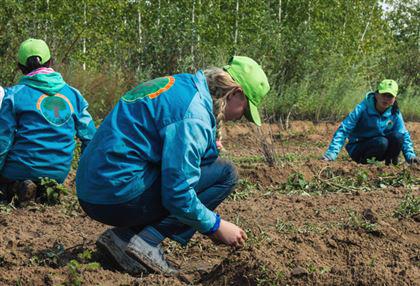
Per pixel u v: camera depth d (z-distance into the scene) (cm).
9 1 1201
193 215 359
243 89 366
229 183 404
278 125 1510
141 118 359
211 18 1972
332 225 510
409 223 494
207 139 355
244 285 369
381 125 838
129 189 363
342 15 2367
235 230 377
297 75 1662
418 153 1260
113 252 396
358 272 365
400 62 2173
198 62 1534
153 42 1560
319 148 1327
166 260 406
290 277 366
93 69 1474
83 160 373
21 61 596
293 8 2284
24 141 584
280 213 563
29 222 531
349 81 1669
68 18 1548
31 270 389
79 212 567
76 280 366
